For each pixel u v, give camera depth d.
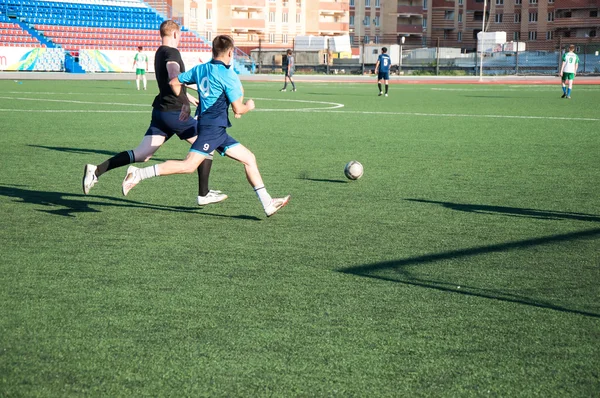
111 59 50.44
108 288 4.68
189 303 4.40
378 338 3.89
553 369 3.53
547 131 15.70
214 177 9.27
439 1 95.50
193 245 5.85
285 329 4.00
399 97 30.06
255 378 3.39
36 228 6.41
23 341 3.80
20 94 27.56
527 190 8.56
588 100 28.12
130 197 7.93
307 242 5.98
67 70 48.97
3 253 5.55
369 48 68.56
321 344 3.80
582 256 5.64
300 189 8.48
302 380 3.38
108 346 3.74
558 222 6.88
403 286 4.80
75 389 3.28
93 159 10.80
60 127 15.66
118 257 5.45
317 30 88.62
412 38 96.56
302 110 21.98
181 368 3.49
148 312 4.24
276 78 52.28
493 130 15.87
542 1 90.88
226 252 5.63
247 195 8.11
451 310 4.34
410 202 7.77
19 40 48.25
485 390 3.30
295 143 13.13
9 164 10.19
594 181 9.23
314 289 4.71
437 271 5.17
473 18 98.06
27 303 4.38
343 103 25.62
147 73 54.00
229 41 6.48
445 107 23.78
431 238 6.18
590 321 4.18
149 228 6.45
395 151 12.06
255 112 21.08
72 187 8.48
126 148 12.22
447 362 3.59
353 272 5.11
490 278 5.01
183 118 7.24
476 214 7.19
